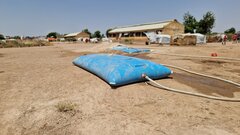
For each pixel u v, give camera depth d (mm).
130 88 4613
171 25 37125
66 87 4785
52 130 2705
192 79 5824
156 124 2826
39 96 4098
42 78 5836
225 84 5258
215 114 3188
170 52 14344
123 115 3135
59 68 7688
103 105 3564
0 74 6516
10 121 2994
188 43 23969
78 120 2965
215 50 14906
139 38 41812
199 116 3104
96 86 4809
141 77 5023
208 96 4004
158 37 27984
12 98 3982
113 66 5109
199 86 5012
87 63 6762
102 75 5238
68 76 6074
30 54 14797
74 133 2611
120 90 4461
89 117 3062
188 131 2627
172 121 2918
